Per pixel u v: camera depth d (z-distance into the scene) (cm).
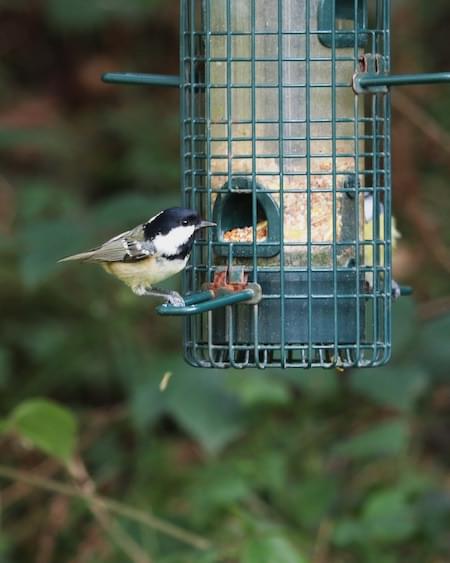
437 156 1541
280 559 984
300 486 1252
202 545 1070
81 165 1638
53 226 1200
